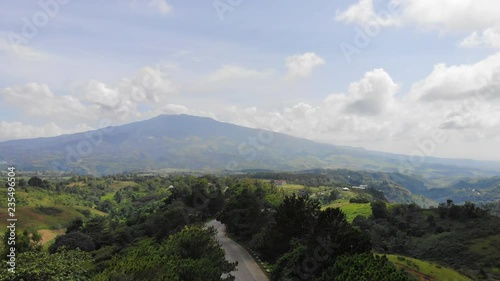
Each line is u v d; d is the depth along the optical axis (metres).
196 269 24.73
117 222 95.56
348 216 89.25
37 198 112.31
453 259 54.19
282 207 42.81
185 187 100.19
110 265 26.92
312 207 42.50
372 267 22.17
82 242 64.56
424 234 67.75
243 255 51.19
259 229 57.31
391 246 59.06
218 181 135.75
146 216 83.19
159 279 21.28
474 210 76.06
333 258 28.11
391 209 88.06
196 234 32.66
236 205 70.06
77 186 149.38
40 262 31.50
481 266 50.03
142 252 30.52
